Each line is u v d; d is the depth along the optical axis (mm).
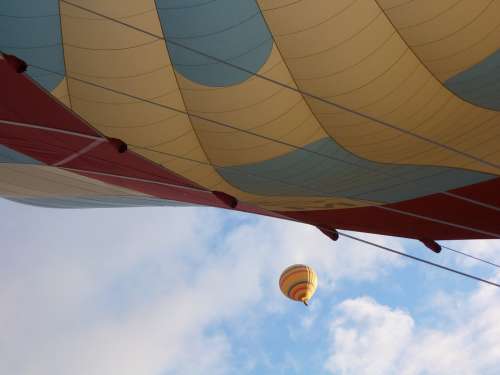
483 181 14617
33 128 13078
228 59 12266
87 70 12312
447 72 12016
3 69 11586
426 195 15188
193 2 11844
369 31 11836
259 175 14117
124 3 11906
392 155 13461
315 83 12406
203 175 14383
